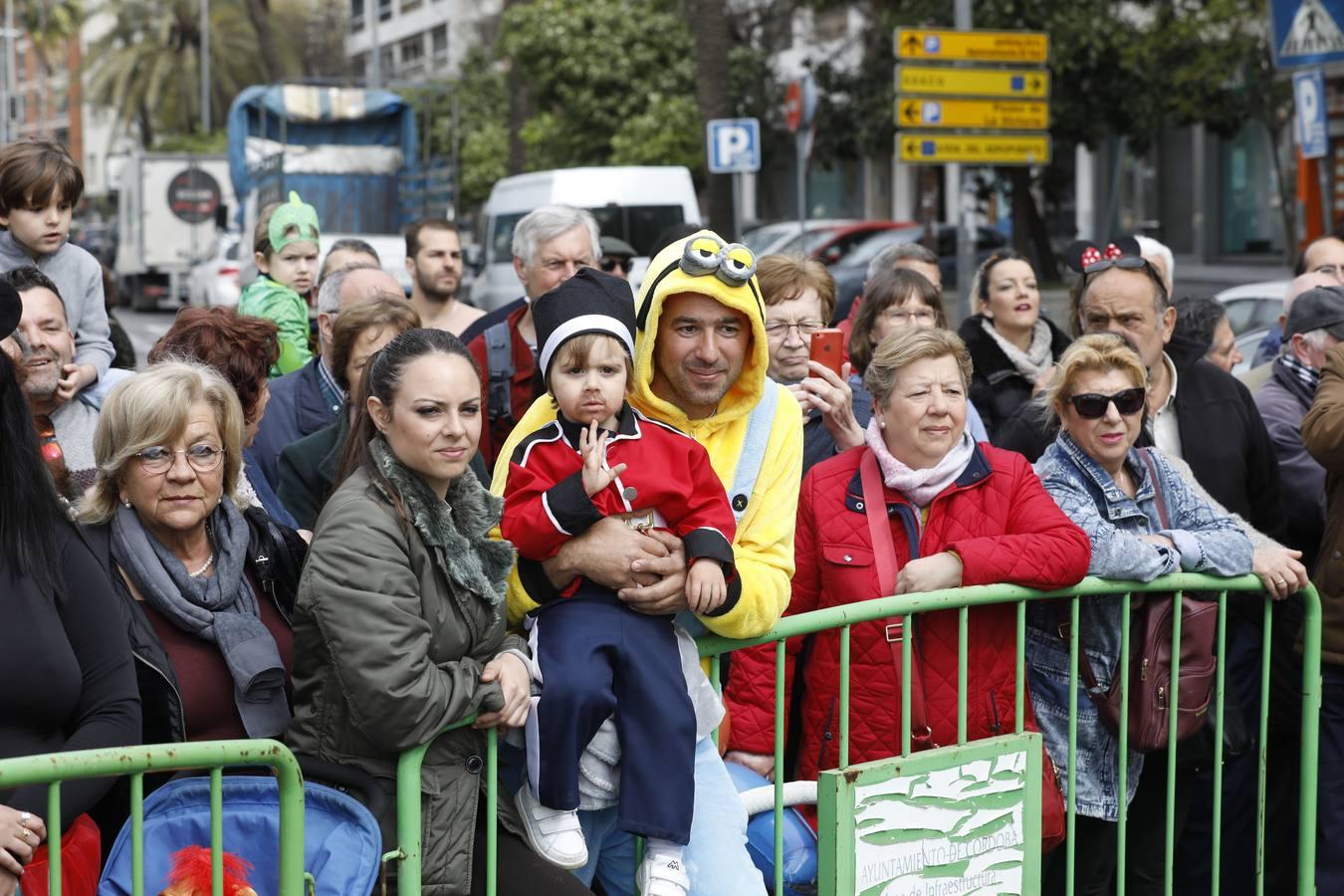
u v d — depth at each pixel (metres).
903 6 19.72
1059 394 4.21
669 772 3.10
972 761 3.70
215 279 23.39
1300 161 10.84
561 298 3.24
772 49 27.31
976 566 3.70
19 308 3.04
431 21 55.84
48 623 2.94
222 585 3.29
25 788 2.82
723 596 3.13
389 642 2.85
